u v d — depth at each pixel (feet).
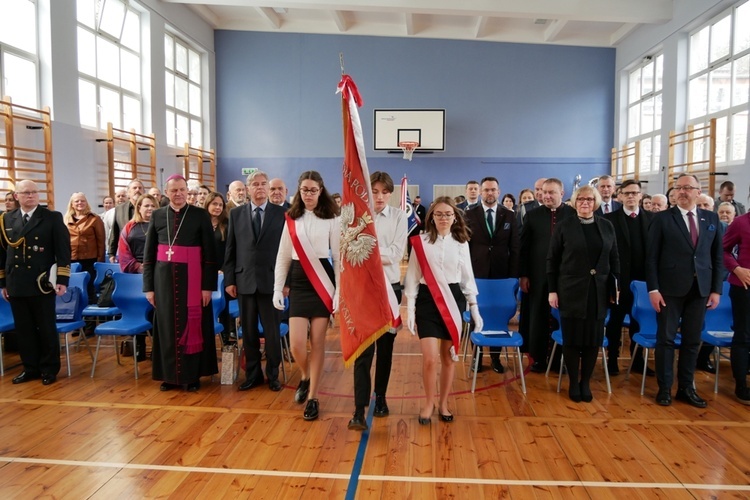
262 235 11.86
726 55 27.96
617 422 10.43
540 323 13.56
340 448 9.20
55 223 12.73
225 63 40.65
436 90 40.14
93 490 7.76
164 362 12.00
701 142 30.04
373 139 40.14
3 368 14.02
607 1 31.63
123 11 29.91
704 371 14.11
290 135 40.78
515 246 13.91
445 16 37.96
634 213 13.69
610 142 39.93
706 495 7.71
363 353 9.86
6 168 20.66
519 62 39.83
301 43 40.34
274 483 8.00
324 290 10.62
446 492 7.76
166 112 34.68
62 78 24.20
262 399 11.64
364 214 9.41
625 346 16.93
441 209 10.08
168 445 9.29
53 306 12.81
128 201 18.34
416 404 11.46
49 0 23.35
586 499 7.59
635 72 37.91
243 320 12.16
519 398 11.85
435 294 10.01
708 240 11.39
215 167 40.65
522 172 40.24
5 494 7.64
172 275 11.94
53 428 9.99
